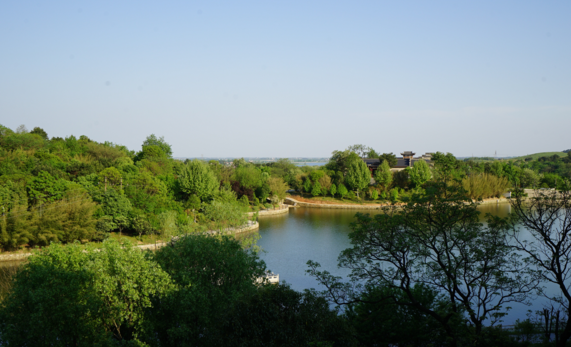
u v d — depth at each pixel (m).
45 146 108.88
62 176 75.31
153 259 31.11
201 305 25.47
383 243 22.97
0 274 48.25
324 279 25.03
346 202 127.12
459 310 21.09
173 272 28.83
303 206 126.56
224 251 30.56
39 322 21.52
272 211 108.94
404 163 162.25
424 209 22.31
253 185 114.75
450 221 21.67
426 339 22.88
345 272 52.00
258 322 17.66
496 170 131.50
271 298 18.39
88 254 28.17
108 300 26.55
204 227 63.56
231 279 29.67
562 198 21.39
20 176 66.06
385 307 24.36
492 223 22.39
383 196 126.88
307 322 17.84
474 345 20.16
